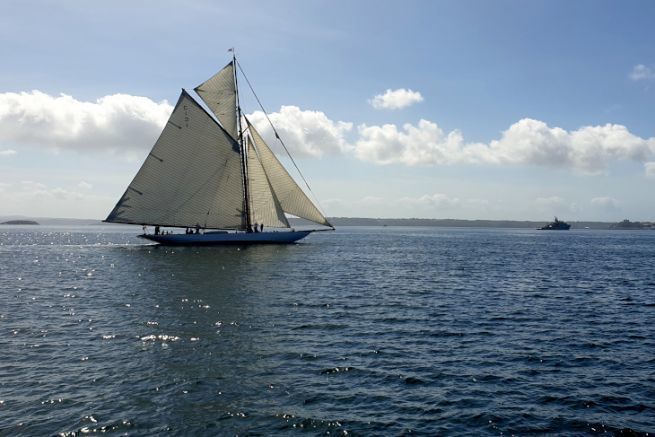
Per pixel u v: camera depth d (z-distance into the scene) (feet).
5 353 65.57
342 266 177.27
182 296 110.11
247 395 52.60
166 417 47.32
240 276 145.59
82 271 160.35
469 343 73.92
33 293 114.21
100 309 94.79
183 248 248.11
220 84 240.53
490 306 103.55
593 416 49.11
